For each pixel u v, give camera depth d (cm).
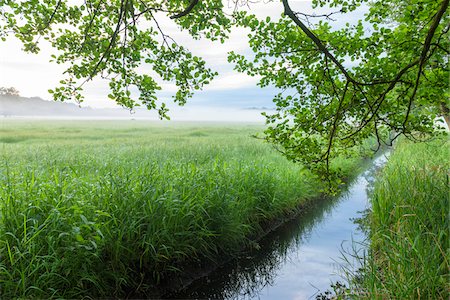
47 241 386
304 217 855
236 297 489
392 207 550
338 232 750
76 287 402
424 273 332
